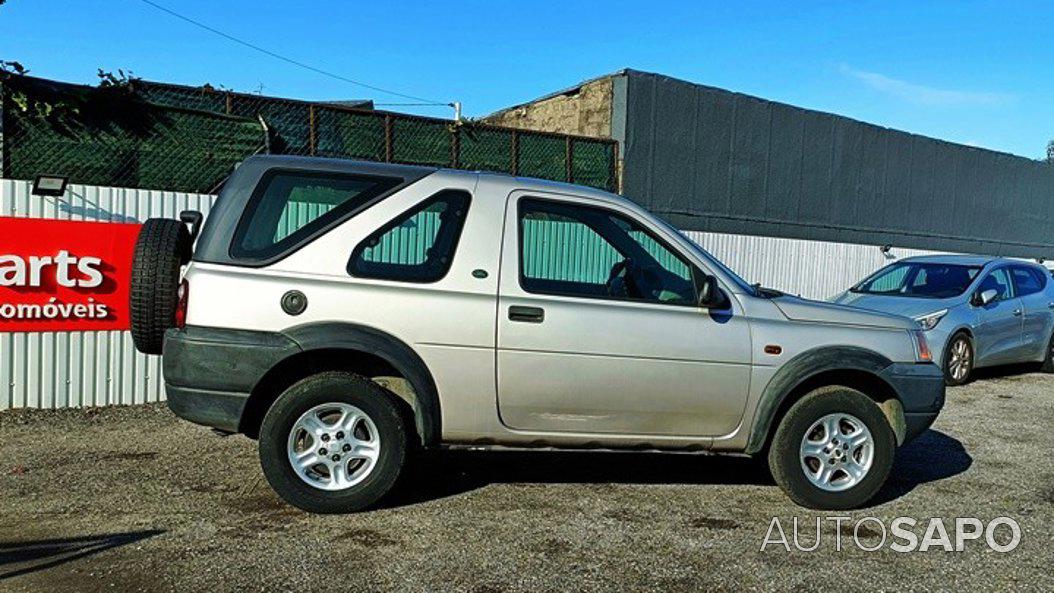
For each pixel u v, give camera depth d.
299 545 4.39
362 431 4.88
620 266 5.33
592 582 4.03
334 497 4.80
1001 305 10.94
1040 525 5.07
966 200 20.59
